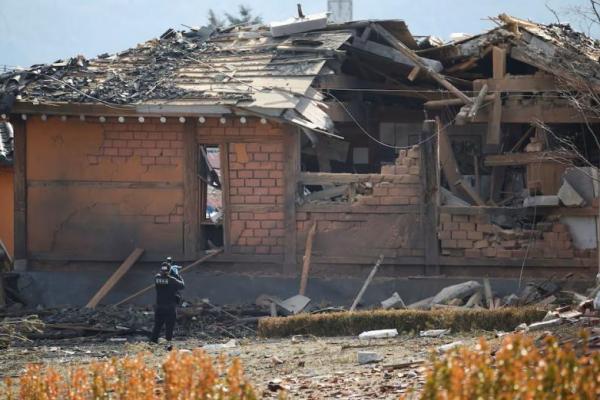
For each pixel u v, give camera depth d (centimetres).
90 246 5647
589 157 5641
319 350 3509
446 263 5369
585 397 1342
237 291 5459
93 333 4809
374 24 6034
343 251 5425
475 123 5838
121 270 5534
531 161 5469
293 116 5316
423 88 6209
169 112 5391
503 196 5741
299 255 5450
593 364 1377
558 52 5481
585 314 3316
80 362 3616
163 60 6044
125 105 5428
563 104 5494
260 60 5894
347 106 6144
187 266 5547
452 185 5628
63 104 5478
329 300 5388
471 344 3144
